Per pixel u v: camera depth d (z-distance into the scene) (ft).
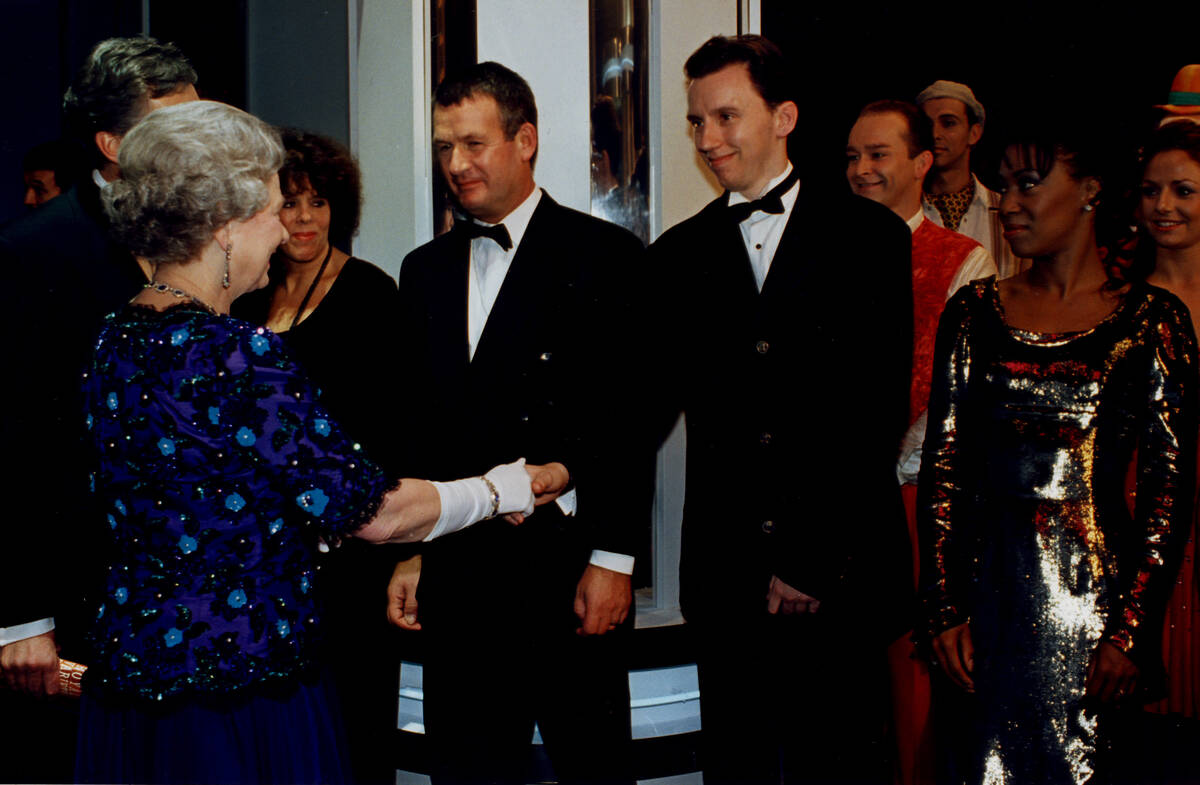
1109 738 6.45
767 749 7.32
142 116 6.98
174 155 5.27
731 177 7.40
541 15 11.27
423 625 7.67
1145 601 6.24
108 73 6.96
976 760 6.73
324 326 8.14
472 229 7.61
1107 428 6.46
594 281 7.50
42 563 6.70
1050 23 15.55
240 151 5.40
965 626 6.82
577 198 11.51
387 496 5.59
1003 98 12.98
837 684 7.11
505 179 7.45
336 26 12.09
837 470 7.04
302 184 8.05
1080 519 6.48
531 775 9.72
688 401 7.58
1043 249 6.66
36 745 9.12
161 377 5.21
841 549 7.00
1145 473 6.38
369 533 5.52
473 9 11.24
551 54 11.32
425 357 7.78
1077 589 6.46
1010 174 6.70
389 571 8.36
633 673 10.86
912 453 8.96
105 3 15.88
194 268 5.49
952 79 15.74
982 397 6.84
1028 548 6.59
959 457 7.00
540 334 7.46
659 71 11.57
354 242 11.98
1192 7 15.25
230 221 5.45
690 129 11.76
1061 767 6.48
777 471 7.13
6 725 9.37
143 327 5.33
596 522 7.39
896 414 7.13
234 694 5.33
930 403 7.15
